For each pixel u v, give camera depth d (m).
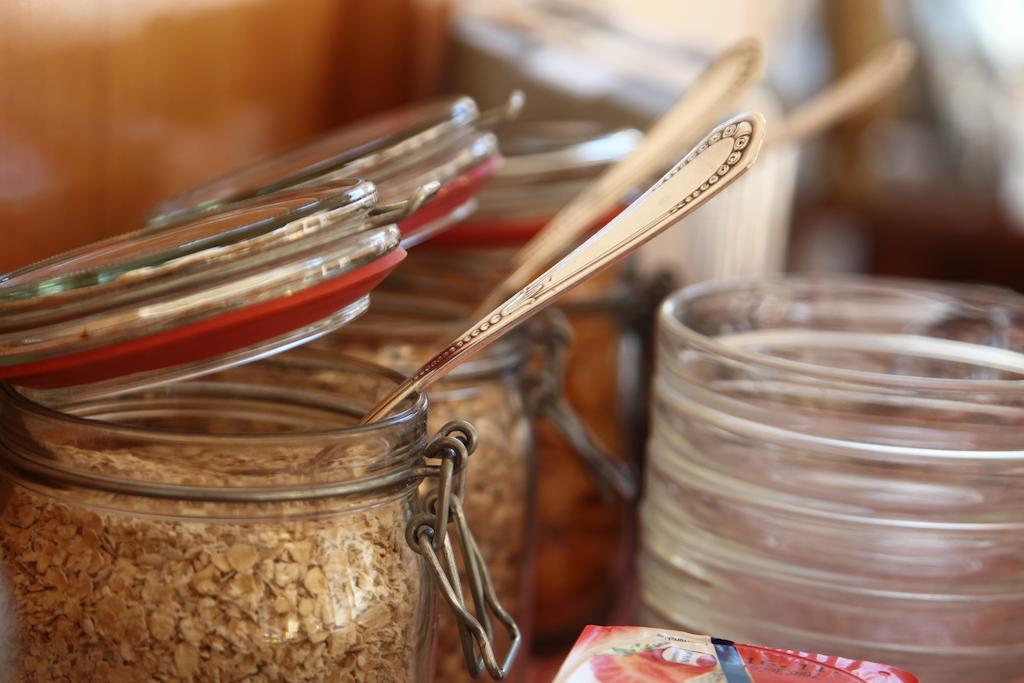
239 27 0.75
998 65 2.54
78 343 0.51
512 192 0.70
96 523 0.53
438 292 0.69
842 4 2.23
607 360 0.77
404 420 0.55
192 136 0.73
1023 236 2.15
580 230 0.66
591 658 0.55
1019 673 0.61
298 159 0.66
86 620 0.53
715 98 0.67
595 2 1.19
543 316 0.69
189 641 0.53
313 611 0.54
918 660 0.60
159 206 0.65
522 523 0.66
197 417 0.59
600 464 0.71
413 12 0.88
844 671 0.55
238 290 0.52
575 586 0.75
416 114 0.70
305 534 0.54
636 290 0.78
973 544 0.60
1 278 0.55
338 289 0.53
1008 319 0.69
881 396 0.59
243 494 0.53
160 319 0.51
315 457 0.53
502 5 1.04
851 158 2.31
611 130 0.78
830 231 2.46
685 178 0.54
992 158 2.51
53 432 0.53
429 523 0.55
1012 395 0.59
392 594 0.55
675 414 0.64
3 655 0.55
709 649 0.56
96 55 0.66
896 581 0.60
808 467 0.60
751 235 1.01
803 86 2.13
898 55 0.78
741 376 0.61
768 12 2.12
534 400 0.69
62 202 0.66
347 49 0.84
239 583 0.53
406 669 0.56
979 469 0.59
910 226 2.24
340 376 0.59
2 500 0.55
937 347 0.70
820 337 0.71
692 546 0.63
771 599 0.61
